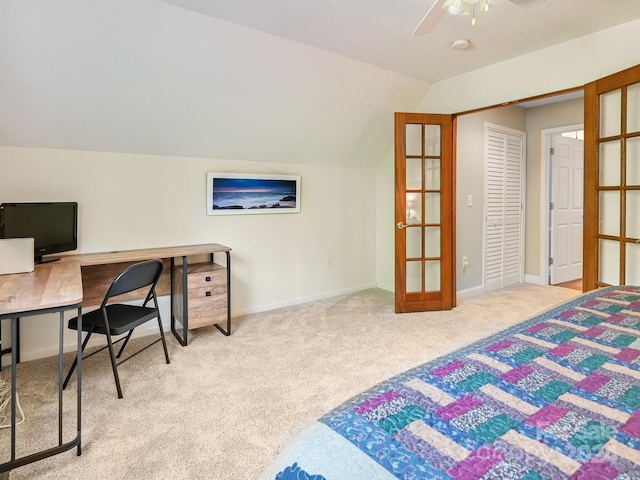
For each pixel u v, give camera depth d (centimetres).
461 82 354
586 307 156
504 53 303
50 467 157
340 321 343
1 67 218
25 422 188
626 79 237
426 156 368
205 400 209
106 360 261
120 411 198
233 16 238
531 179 487
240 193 354
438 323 335
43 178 267
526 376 99
